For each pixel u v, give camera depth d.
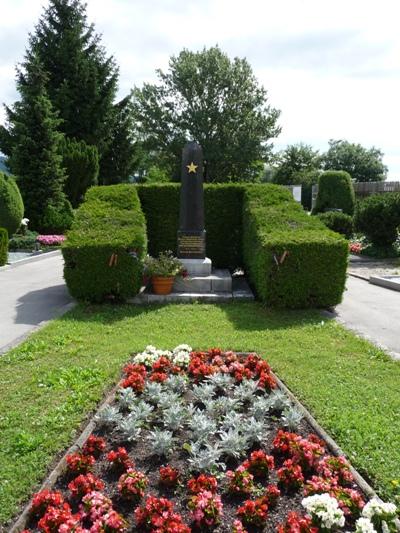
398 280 10.75
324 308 8.02
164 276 8.52
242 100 44.78
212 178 44.59
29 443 3.38
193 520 2.60
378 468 3.09
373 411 3.92
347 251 7.79
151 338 6.15
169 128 45.19
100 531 2.38
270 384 4.30
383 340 6.36
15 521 2.64
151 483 2.95
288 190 10.51
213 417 3.74
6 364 5.18
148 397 4.13
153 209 10.87
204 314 7.48
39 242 18.81
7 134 27.75
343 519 2.43
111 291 8.21
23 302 8.80
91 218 9.07
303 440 3.18
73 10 30.81
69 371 4.82
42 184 21.38
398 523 2.51
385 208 16.00
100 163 32.72
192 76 43.91
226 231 11.11
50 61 29.70
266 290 7.83
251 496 2.81
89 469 3.03
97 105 30.36
